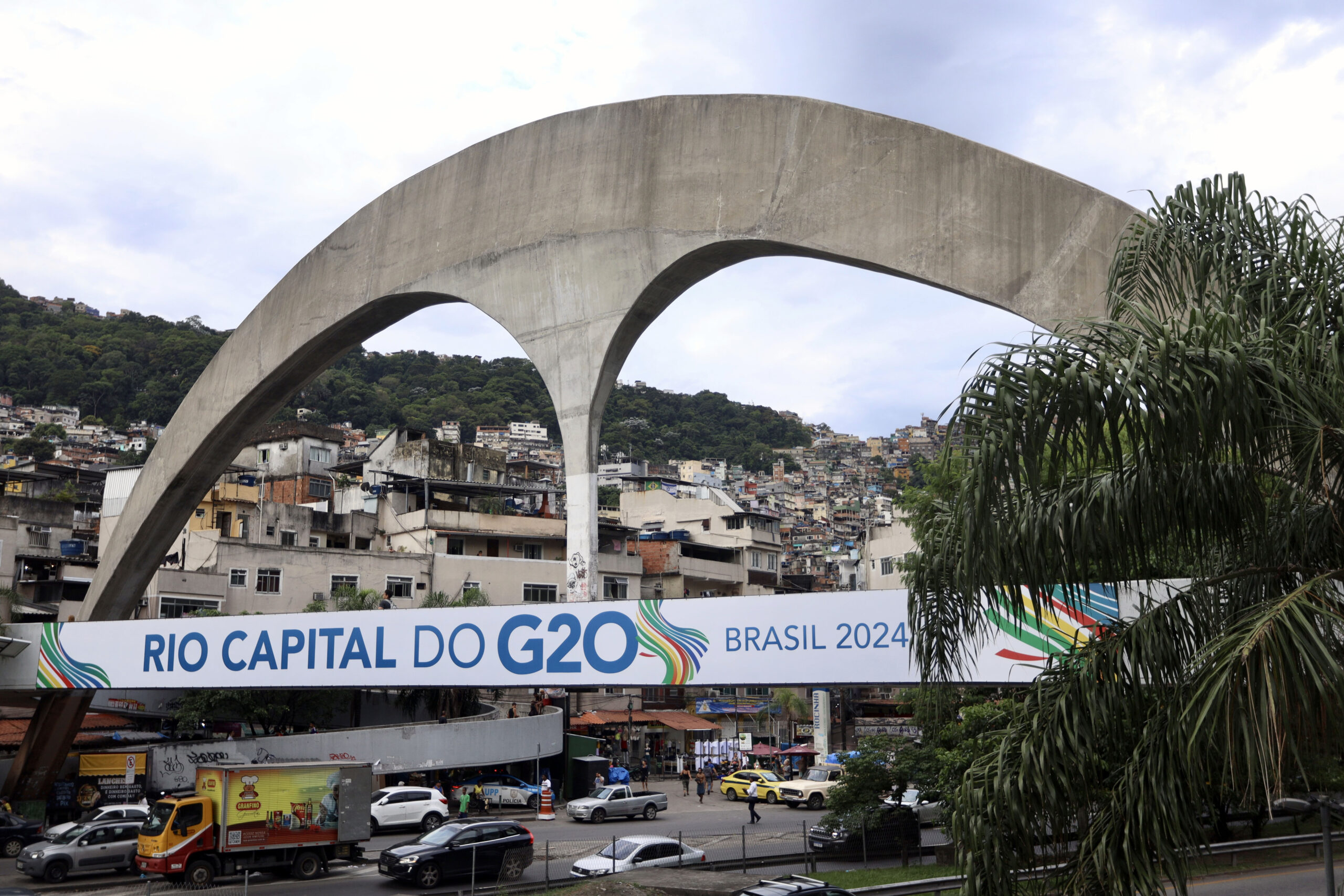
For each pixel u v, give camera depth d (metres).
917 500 37.06
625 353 31.17
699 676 19.84
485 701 59.50
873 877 24.47
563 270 31.31
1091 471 9.05
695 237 28.41
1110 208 21.00
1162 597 12.05
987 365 8.55
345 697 49.69
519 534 68.25
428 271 34.66
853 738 66.06
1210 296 9.70
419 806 36.56
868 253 24.66
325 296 37.28
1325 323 9.12
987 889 8.76
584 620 21.27
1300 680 7.16
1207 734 7.62
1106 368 8.04
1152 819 8.20
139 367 181.00
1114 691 8.88
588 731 62.22
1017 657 16.12
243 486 70.75
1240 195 10.37
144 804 32.16
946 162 23.69
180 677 27.05
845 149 25.58
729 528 86.69
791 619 19.06
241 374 39.09
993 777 9.15
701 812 44.53
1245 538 9.60
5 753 39.69
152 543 42.22
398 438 83.38
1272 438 8.55
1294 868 23.86
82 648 28.88
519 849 26.75
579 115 31.78
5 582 57.09
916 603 11.13
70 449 132.75
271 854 26.30
